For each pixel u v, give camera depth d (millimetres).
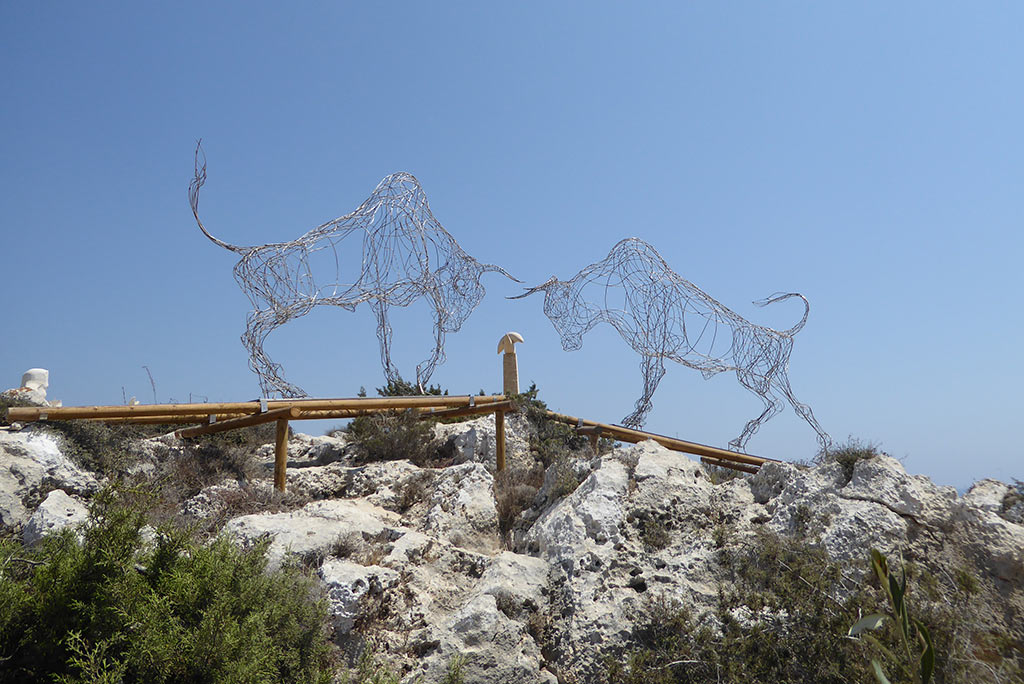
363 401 12844
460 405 14359
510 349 16375
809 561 8484
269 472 13320
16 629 6254
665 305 16609
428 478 11930
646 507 9875
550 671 8344
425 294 15773
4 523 9148
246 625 6438
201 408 11367
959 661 7465
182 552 7555
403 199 15406
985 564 8914
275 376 13453
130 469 11297
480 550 10367
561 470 11383
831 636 7625
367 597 8211
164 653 5938
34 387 17078
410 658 7938
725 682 7668
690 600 8672
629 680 7863
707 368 16781
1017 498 10312
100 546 6723
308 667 6988
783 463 10602
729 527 9734
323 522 9586
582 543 9438
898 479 9523
